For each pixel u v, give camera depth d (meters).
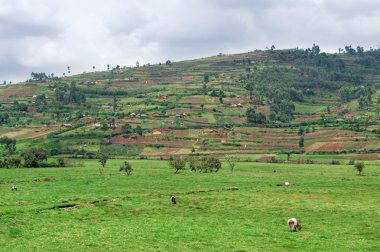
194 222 65.50
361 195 94.94
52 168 169.38
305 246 52.44
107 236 55.75
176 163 153.88
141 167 177.00
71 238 54.38
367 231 60.69
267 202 84.94
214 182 118.06
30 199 83.81
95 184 111.50
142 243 52.72
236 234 58.16
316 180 125.44
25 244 51.28
